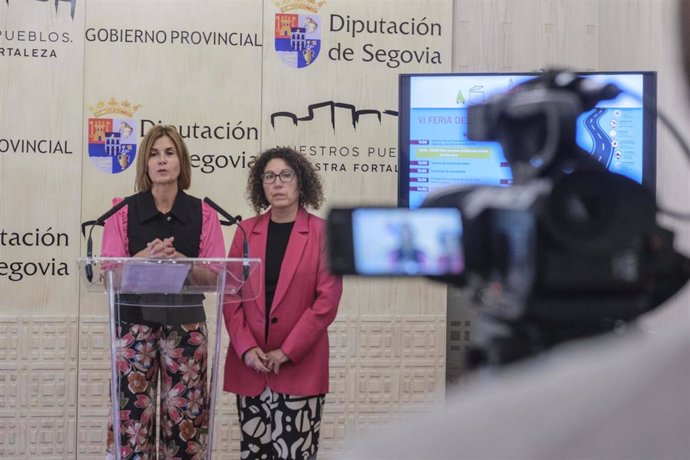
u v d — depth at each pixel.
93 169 6.00
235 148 6.07
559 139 0.58
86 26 6.02
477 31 6.27
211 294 4.44
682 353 0.31
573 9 6.25
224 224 6.03
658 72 5.18
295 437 4.34
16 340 5.96
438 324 6.08
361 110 6.12
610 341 0.36
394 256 0.61
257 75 6.09
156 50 6.04
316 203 4.47
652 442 0.30
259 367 4.29
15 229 5.95
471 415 0.32
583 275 0.51
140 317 4.36
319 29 6.11
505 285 0.54
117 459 4.03
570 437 0.30
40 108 5.98
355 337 6.07
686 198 4.52
